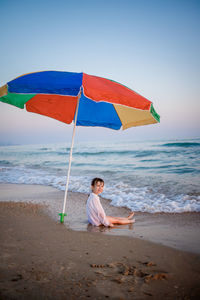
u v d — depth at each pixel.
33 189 8.31
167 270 2.60
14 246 3.20
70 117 5.16
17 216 4.88
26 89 3.34
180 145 26.03
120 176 11.00
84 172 12.84
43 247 3.20
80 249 3.18
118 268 2.62
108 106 4.96
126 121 5.03
